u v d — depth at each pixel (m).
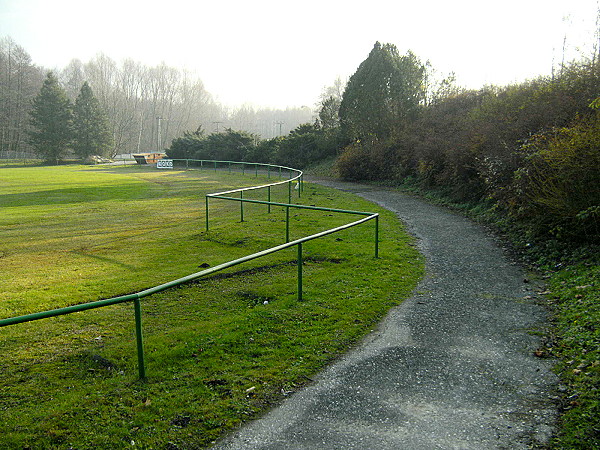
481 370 5.61
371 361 5.90
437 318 7.31
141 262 12.09
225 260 11.95
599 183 9.50
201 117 124.88
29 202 24.45
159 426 4.48
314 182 32.41
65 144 70.38
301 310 7.64
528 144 12.62
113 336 7.10
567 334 6.29
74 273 11.12
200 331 6.86
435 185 23.59
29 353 6.56
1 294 9.47
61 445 4.20
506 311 7.52
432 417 4.65
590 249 9.47
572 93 14.49
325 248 12.40
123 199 25.59
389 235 13.95
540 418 4.53
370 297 8.27
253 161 52.12
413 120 31.55
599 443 3.99
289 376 5.48
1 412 4.85
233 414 4.70
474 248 11.98
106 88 97.19
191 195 27.12
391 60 32.59
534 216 11.77
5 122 82.00
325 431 4.43
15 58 89.44
